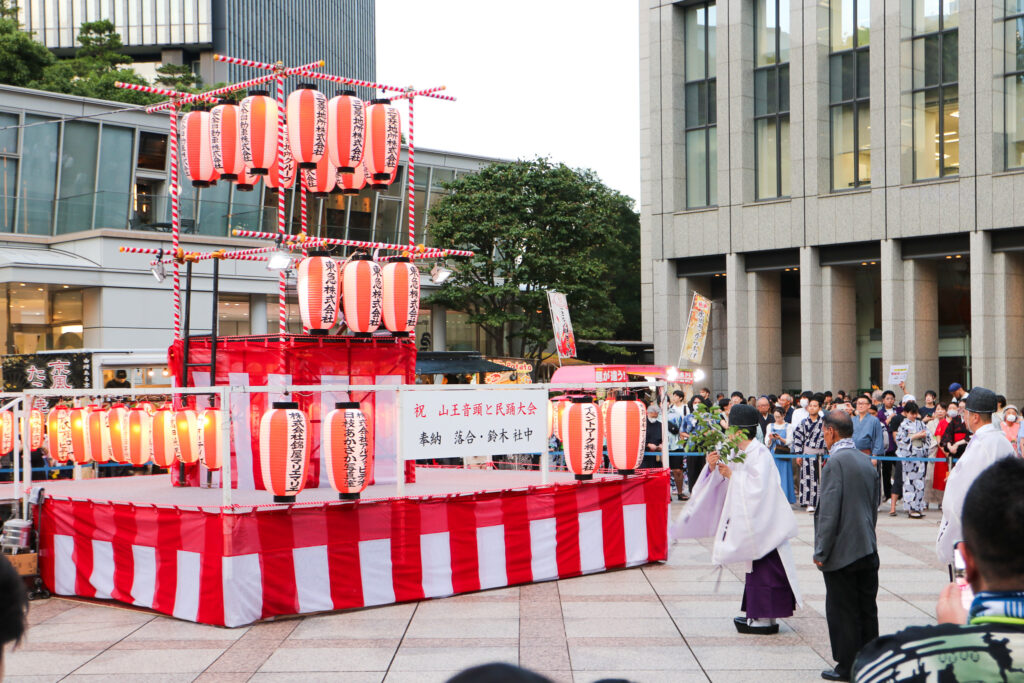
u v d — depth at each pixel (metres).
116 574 10.20
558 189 34.72
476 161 43.06
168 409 11.01
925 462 15.92
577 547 11.44
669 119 37.03
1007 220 29.94
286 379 11.60
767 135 35.47
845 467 7.24
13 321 31.39
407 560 10.16
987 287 30.55
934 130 31.88
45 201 32.72
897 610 9.35
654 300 37.56
